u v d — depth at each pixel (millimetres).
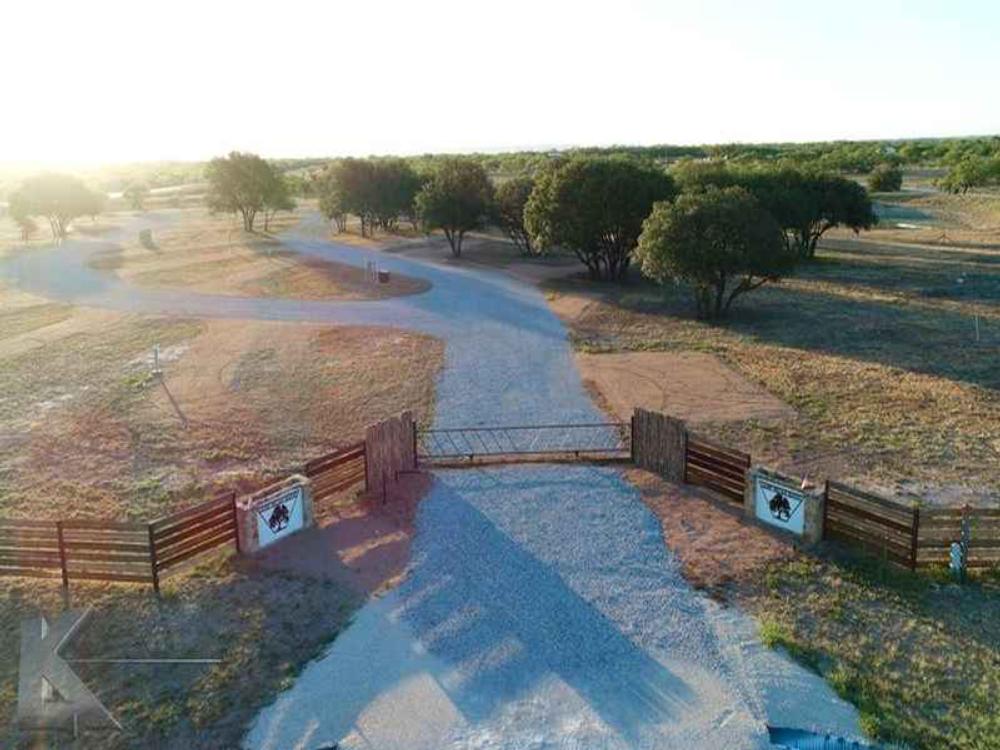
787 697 13398
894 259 64375
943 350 35469
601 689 13703
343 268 63500
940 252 68562
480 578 17203
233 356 37125
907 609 15852
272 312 47188
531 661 14469
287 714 13219
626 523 19531
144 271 64188
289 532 19031
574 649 14766
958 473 22406
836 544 18344
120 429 27328
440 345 38344
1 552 17438
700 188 51000
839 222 63781
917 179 151500
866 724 12641
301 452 25219
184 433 26938
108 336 41688
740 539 18734
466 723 12969
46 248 81438
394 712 13234
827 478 21875
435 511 20312
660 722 12898
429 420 27734
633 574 17281
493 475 22484
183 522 17312
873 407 28062
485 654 14680
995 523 17562
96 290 55844
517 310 46406
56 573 17469
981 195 115438
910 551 17188
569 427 26594
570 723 12922
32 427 27641
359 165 86875
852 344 36875
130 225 107625
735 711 13086
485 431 26469
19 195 87562
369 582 17109
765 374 32344
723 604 16125
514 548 18438
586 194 52375
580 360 35312
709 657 14461
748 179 61562
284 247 78500
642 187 52156
